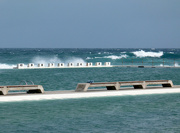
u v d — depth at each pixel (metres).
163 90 52.84
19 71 100.06
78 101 44.38
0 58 191.62
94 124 32.91
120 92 50.03
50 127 31.66
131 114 37.34
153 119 35.19
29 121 33.72
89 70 107.38
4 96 43.50
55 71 101.31
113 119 35.00
